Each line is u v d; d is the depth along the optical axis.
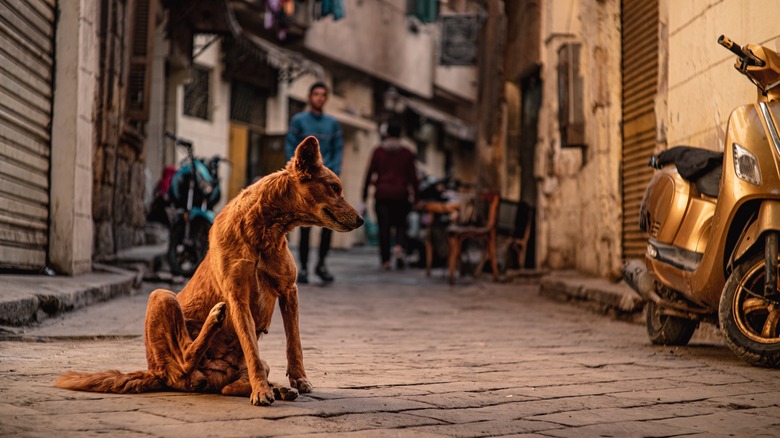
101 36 11.66
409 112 39.09
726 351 6.36
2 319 6.17
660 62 9.04
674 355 6.12
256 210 3.84
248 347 3.78
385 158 16.70
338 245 33.16
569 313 9.69
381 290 12.81
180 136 23.55
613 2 11.02
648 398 4.34
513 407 4.02
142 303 8.87
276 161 28.58
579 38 13.95
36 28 8.62
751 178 5.47
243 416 3.54
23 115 8.31
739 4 7.14
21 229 8.39
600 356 6.04
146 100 13.87
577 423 3.67
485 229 14.77
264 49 25.62
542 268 14.59
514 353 6.20
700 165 6.16
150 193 18.16
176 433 3.22
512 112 18.31
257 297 3.89
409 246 20.56
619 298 8.93
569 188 14.20
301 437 3.23
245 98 27.80
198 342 3.80
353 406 3.88
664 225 6.39
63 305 7.37
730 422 3.77
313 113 12.49
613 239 11.06
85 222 9.77
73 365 4.95
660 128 8.99
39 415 3.46
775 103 5.65
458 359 5.81
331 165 12.47
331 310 9.64
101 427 3.28
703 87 7.87
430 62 40.19
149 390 4.01
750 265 5.53
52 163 9.20
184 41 20.39
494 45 21.28
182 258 12.25
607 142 11.30
